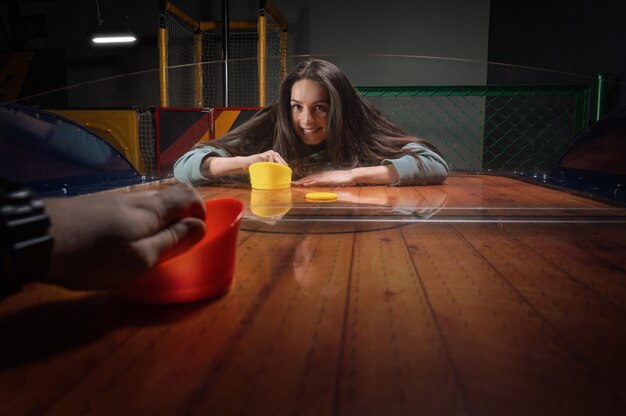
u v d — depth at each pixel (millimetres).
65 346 333
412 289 459
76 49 4020
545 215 858
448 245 643
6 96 4074
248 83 2783
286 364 305
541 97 2037
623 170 1160
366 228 745
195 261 406
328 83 1286
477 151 2064
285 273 511
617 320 384
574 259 573
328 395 268
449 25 3320
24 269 274
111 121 1801
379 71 1847
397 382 283
